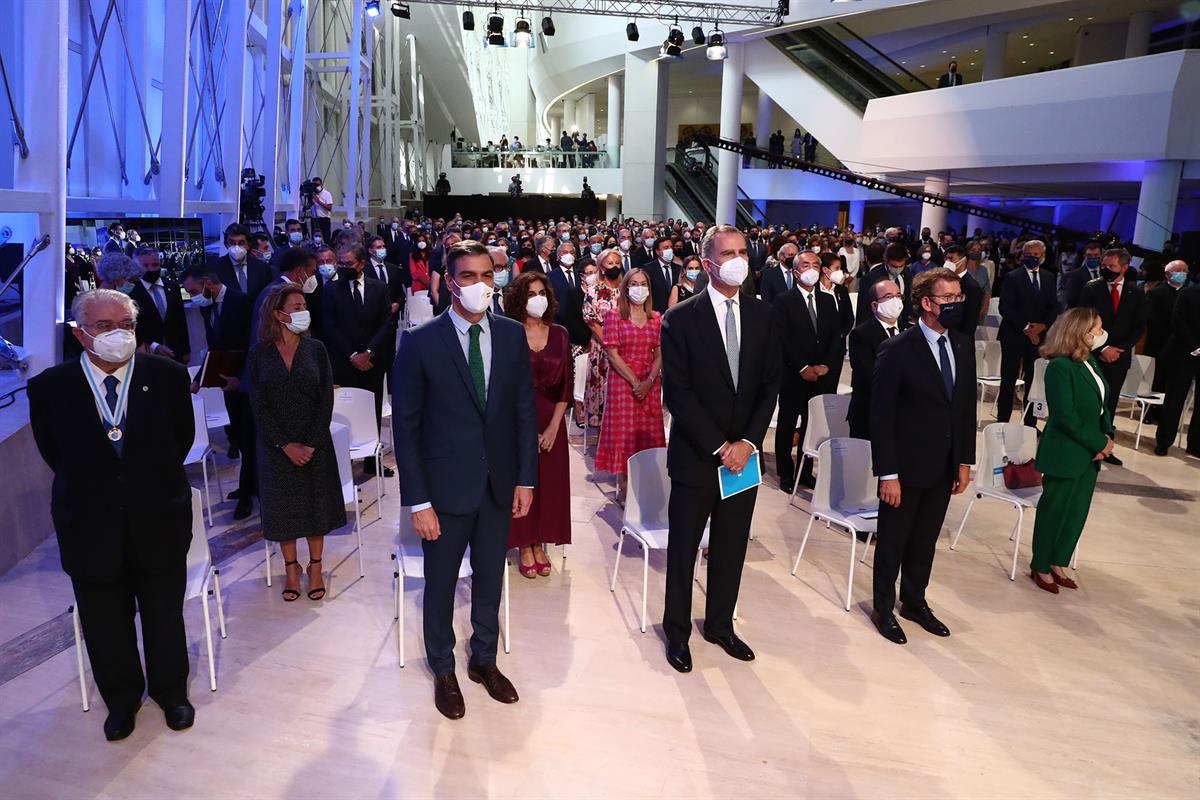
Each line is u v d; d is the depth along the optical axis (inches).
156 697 119.0
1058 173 563.8
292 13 621.6
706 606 143.3
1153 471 253.0
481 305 114.3
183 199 375.9
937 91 629.9
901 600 156.6
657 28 878.4
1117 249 246.2
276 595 159.2
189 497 117.8
